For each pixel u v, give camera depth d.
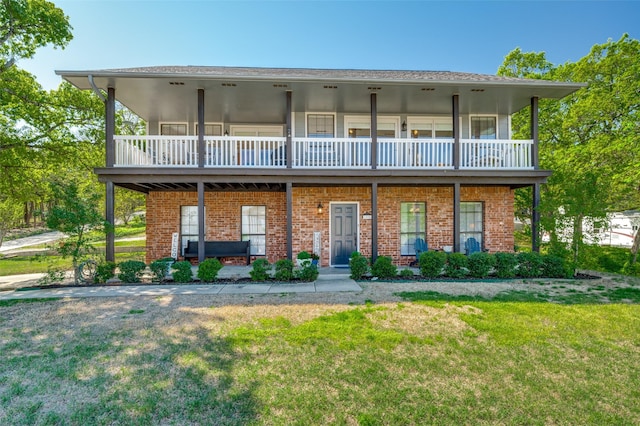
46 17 9.92
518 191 13.69
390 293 6.55
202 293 6.64
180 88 8.72
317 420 2.75
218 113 10.82
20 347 4.14
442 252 8.48
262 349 4.04
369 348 4.07
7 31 9.91
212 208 11.06
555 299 6.16
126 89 8.76
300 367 3.61
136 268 7.86
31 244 20.45
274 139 9.23
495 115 11.45
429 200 10.91
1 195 14.36
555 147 15.98
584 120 14.16
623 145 11.10
